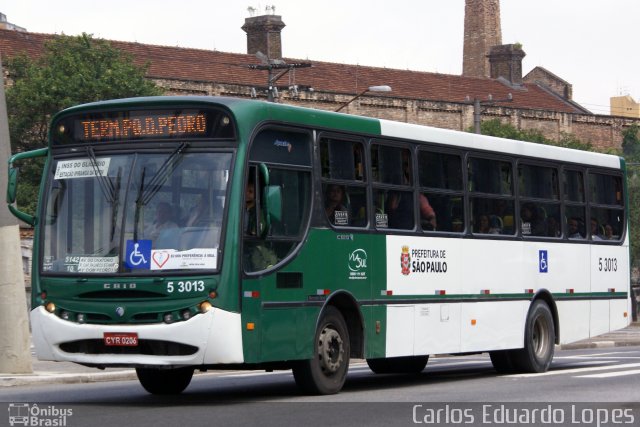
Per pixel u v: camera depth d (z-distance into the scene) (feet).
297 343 59.77
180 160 57.11
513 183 79.15
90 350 57.00
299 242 60.23
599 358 102.73
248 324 56.39
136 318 56.03
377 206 66.33
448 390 65.16
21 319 80.48
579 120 333.01
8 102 202.69
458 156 73.92
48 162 59.67
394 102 289.53
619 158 92.27
